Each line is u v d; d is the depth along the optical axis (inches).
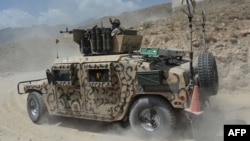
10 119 422.3
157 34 632.4
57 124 389.7
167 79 296.8
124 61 316.5
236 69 474.3
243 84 457.7
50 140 330.6
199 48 522.9
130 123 317.4
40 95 390.6
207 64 291.1
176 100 293.6
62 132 358.0
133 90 311.9
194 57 503.8
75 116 353.7
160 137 301.7
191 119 292.4
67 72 347.3
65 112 360.8
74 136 341.7
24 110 466.9
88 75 333.4
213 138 289.1
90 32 353.7
